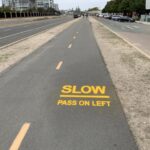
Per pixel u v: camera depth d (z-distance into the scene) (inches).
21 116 203.3
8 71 364.8
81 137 167.9
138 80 306.0
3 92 265.9
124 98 241.4
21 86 287.4
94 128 180.4
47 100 239.8
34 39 833.5
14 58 473.4
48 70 369.4
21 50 581.0
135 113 204.8
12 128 182.7
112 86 282.2
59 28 1408.7
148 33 1040.2
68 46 647.8
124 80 307.1
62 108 219.1
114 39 799.1
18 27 1579.7
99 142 161.0
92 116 201.0
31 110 215.6
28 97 249.0
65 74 343.0
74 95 253.8
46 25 1772.9
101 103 229.8
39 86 286.7
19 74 345.7
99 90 268.5
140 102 229.6
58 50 577.0
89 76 329.7
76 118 197.9
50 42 742.5
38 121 193.5
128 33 1036.5
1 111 214.2
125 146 155.7
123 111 209.5
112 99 239.6
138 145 156.6
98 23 1945.1
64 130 178.2
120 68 376.2
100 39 806.5
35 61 442.6
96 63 418.0
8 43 728.3
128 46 628.4
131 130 176.1
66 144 159.5
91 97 246.7
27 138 167.9
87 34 995.9
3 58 474.3
